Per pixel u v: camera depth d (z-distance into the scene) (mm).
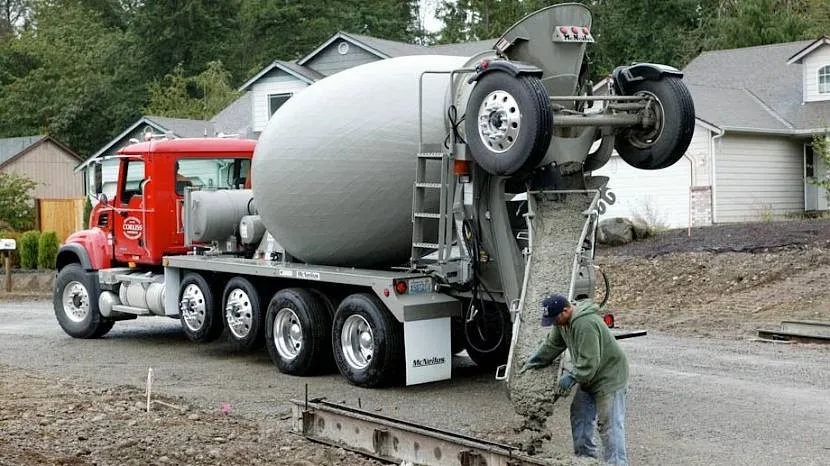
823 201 30375
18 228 35688
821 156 27125
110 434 8938
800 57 30672
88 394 11000
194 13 60969
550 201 10477
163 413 10016
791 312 16953
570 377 7551
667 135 10555
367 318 11492
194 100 54406
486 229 10836
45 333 17125
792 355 13281
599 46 46844
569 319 7438
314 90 12586
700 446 8805
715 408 10250
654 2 47094
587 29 10789
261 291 13281
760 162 29422
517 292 10695
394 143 11578
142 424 9406
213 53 60875
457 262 10984
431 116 11461
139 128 39219
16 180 36219
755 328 15703
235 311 13422
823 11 44594
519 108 9523
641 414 10023
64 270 16469
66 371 13086
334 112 12031
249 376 12625
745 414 9977
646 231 24047
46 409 10008
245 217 14156
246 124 37312
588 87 10977
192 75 60438
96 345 15555
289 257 13391
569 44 10633
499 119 9719
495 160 9773
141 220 15250
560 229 10219
